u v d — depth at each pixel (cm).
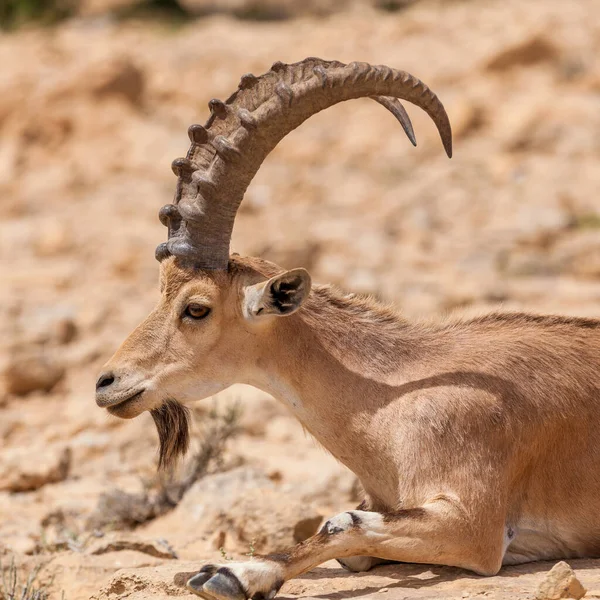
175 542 2869
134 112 10075
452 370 2228
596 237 7162
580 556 2273
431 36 11494
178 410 2295
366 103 10331
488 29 11338
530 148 9194
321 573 2273
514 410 2188
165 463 2309
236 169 2189
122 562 2591
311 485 3225
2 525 3197
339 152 9456
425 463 2147
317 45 11544
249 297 2184
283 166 9225
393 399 2208
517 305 6041
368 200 8388
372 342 2264
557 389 2236
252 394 4328
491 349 2275
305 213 8012
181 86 10706
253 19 14062
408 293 6181
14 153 9469
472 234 7569
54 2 13862
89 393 4847
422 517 2066
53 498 3478
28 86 10081
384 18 12725
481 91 9994
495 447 2156
